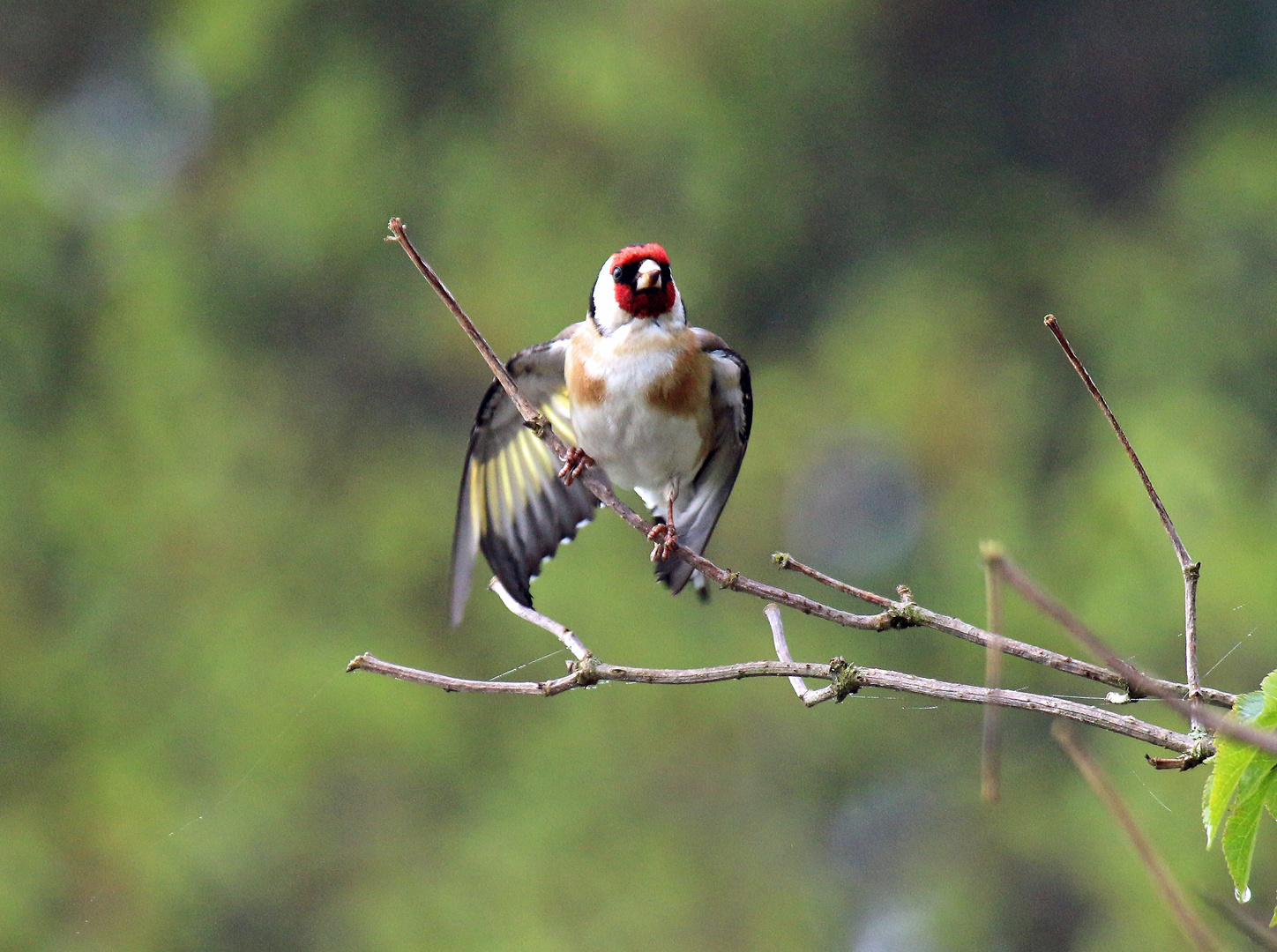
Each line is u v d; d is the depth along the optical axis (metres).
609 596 13.38
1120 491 13.70
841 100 16.08
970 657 13.95
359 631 13.54
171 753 12.95
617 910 12.45
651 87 14.83
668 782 13.19
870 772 14.06
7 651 13.32
